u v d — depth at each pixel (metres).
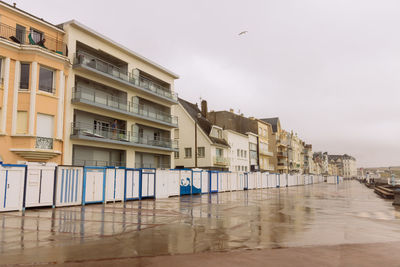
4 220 11.62
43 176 15.96
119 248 7.16
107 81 30.62
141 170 23.28
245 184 42.94
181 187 28.50
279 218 12.75
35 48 21.55
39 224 10.67
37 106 21.70
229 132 50.62
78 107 26.86
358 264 5.93
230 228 10.12
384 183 53.03
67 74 25.25
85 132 26.52
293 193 34.12
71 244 7.55
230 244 7.65
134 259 6.21
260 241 8.02
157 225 10.70
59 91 23.39
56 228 9.86
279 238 8.45
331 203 20.62
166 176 26.33
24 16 23.12
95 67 28.06
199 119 47.47
